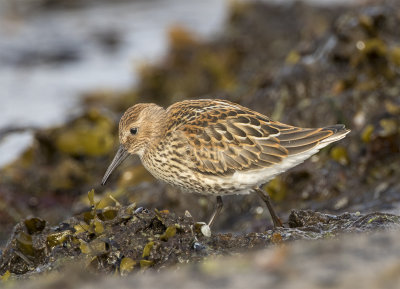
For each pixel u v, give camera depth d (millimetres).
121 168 15281
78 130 16156
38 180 15047
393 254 6254
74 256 8266
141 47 26688
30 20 29641
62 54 26531
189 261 7926
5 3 30484
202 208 13422
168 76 21969
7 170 15102
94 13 30812
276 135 10117
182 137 10266
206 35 25312
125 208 8773
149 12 30719
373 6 16250
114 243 8242
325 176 12836
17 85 23672
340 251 6527
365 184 12578
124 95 22031
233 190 10344
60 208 14508
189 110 10578
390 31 15578
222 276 6301
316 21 21016
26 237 9023
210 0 32094
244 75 20859
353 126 13672
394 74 14414
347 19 16438
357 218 8922
